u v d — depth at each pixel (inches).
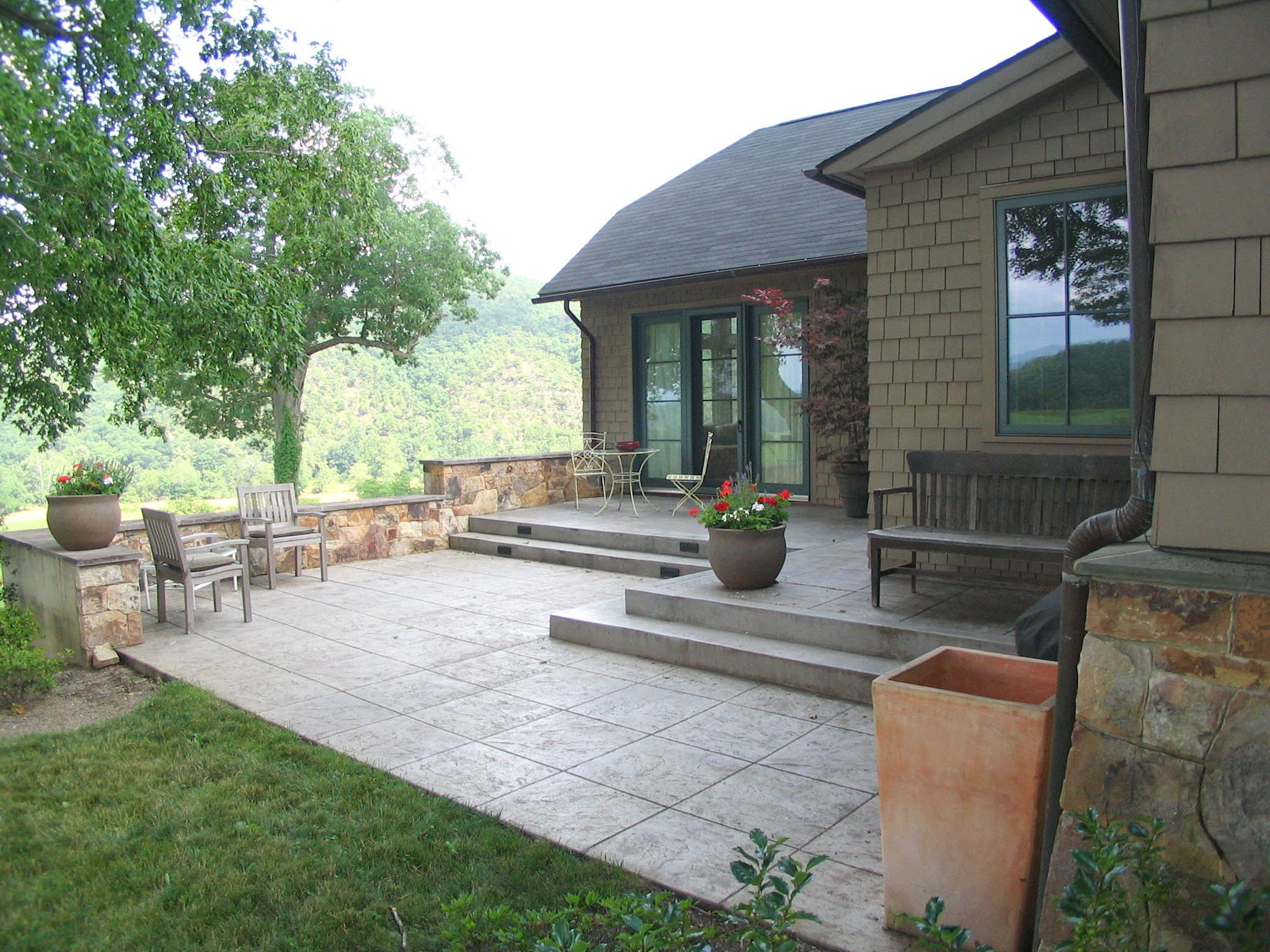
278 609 277.7
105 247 160.4
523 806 133.8
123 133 187.5
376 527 364.8
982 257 222.2
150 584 319.0
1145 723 79.7
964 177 223.6
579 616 233.1
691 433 434.6
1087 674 83.1
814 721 168.4
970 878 95.3
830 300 362.0
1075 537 89.8
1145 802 79.3
